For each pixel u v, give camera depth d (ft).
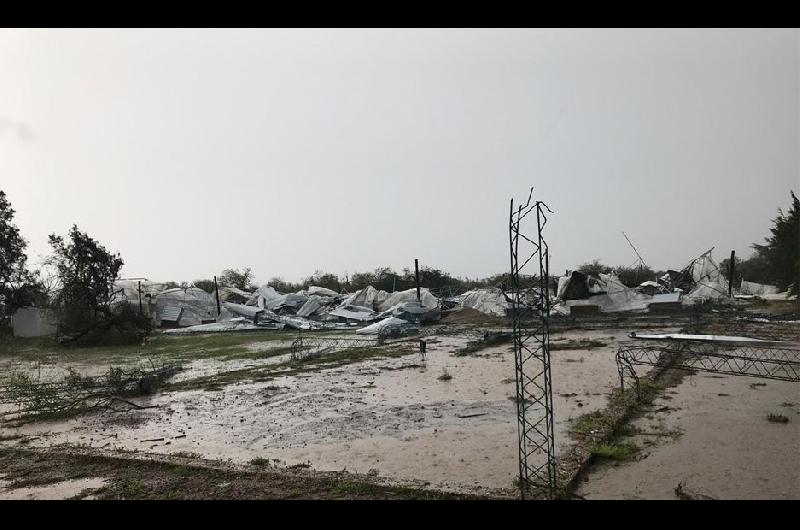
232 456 33.42
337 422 40.75
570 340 86.22
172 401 50.96
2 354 96.27
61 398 51.47
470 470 29.04
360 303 176.45
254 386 57.26
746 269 195.83
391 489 25.75
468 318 144.66
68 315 108.99
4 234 127.24
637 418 37.99
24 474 30.30
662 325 100.99
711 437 32.96
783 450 30.19
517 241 25.90
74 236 114.73
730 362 56.95
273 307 174.60
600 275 145.18
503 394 48.44
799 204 130.11
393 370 64.85
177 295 165.27
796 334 77.46
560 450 31.50
